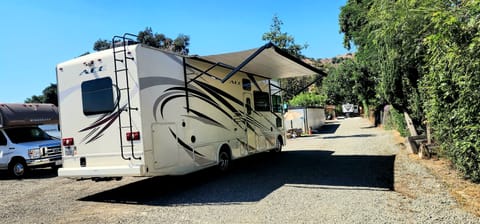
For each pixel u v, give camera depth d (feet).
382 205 17.02
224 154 29.17
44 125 47.42
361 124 110.93
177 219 16.90
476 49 12.58
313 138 65.51
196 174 29.40
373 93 73.20
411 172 24.75
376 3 22.39
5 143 38.11
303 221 15.30
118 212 19.02
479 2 11.27
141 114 20.49
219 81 29.25
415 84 29.25
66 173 22.41
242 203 19.10
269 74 36.04
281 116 42.16
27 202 23.44
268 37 75.51
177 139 23.31
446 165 25.88
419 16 16.26
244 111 32.94
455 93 18.39
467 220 14.01
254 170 30.09
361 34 40.29
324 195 19.75
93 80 22.03
